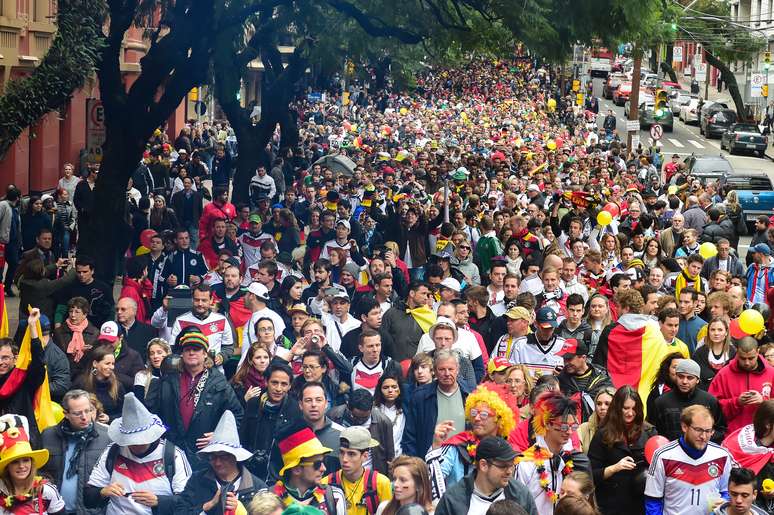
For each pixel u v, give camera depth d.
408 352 22.25
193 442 17.47
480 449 13.08
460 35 41.84
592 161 71.12
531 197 47.09
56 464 15.61
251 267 30.59
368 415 16.77
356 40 45.59
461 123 105.12
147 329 22.53
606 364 20.91
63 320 23.22
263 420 16.84
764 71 135.12
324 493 13.96
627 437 16.19
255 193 50.53
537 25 35.94
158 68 32.69
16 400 16.94
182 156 58.59
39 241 33.06
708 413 15.16
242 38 42.75
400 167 63.78
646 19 36.47
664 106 91.56
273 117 49.09
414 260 36.53
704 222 46.19
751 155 112.38
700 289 29.42
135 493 14.70
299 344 19.42
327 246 32.09
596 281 28.88
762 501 15.97
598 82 185.25
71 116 63.25
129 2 32.34
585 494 13.93
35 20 53.53
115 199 33.06
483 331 23.86
